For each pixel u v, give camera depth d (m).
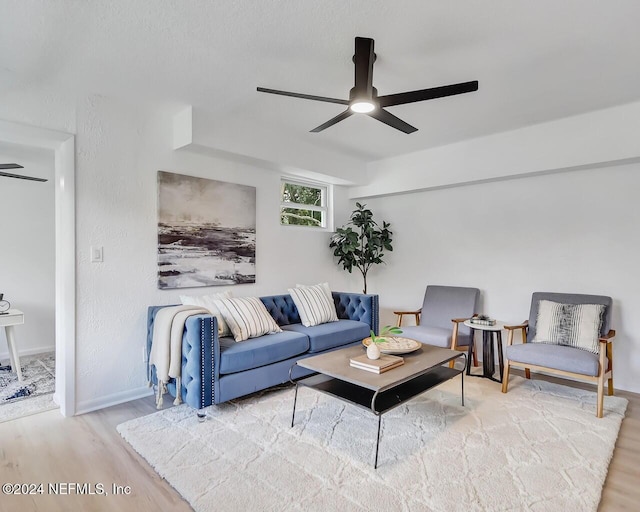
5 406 2.88
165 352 2.71
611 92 2.87
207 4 1.85
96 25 2.02
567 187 3.69
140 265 3.12
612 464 2.12
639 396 3.18
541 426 2.55
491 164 3.88
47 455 2.19
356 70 2.06
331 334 3.55
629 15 1.93
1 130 2.45
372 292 5.34
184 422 2.59
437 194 4.64
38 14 1.92
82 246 2.80
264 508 1.72
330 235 5.04
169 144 3.30
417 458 2.14
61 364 2.83
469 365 3.65
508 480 1.94
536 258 3.89
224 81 2.68
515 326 3.45
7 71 2.47
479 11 1.90
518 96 2.93
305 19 1.97
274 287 4.29
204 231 3.55
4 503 1.77
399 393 2.39
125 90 2.81
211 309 3.13
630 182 3.35
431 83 2.68
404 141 4.09
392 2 1.83
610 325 3.24
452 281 4.52
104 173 2.91
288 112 3.30
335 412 2.77
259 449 2.24
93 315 2.86
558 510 1.71
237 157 3.62
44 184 4.46
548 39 2.15
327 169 4.41
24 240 4.34
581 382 3.50
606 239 3.48
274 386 3.32
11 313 3.41
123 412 2.79
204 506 1.73
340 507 1.73
